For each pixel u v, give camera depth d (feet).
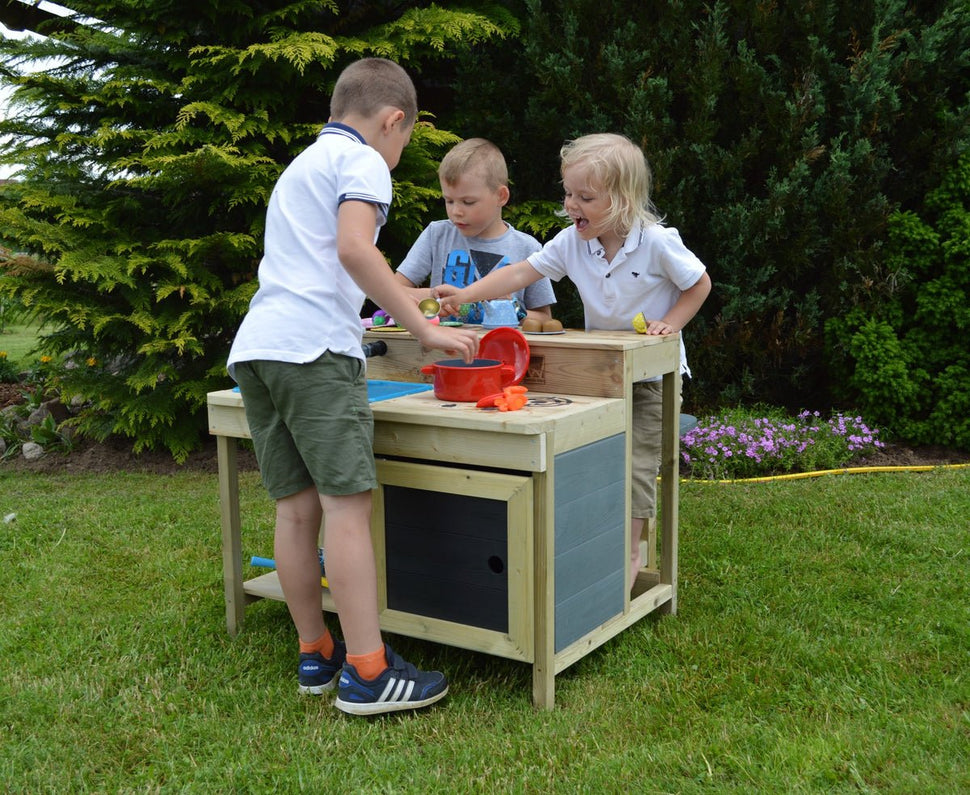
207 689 7.85
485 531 7.37
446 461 7.47
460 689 7.81
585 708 7.35
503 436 7.09
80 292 16.49
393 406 7.79
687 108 16.87
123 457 17.06
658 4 16.28
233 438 8.82
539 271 9.44
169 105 16.99
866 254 15.83
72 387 16.60
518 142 17.29
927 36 15.16
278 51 15.48
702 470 14.67
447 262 11.16
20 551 11.59
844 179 15.35
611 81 16.26
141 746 6.95
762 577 10.11
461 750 6.79
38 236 15.48
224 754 6.78
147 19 16.66
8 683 7.98
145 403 16.44
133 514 13.14
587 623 7.88
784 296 16.25
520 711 7.34
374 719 7.34
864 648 8.20
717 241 16.15
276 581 9.29
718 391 17.42
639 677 7.89
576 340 8.27
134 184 15.81
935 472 14.65
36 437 17.42
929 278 16.02
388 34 17.06
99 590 10.24
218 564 11.01
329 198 7.02
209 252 16.48
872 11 15.65
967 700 7.29
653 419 9.14
